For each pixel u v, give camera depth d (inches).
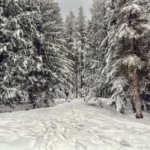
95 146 319.0
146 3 768.9
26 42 722.8
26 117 553.3
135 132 422.3
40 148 304.3
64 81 1069.1
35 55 824.3
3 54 690.8
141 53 679.7
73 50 1565.0
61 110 703.1
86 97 908.6
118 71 696.4
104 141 346.0
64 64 1124.5
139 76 690.8
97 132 404.2
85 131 408.5
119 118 600.4
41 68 801.6
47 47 887.1
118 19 682.2
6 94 650.8
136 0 639.1
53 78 889.5
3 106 675.4
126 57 642.2
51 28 959.0
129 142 347.9
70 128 431.5
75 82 1606.8
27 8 844.0
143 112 735.7
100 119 551.2
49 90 892.0
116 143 338.6
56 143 326.6
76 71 1587.1
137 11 628.1
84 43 1521.9
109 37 723.4
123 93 686.5
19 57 690.8
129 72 656.4
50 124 463.8
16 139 336.8
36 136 359.6
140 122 577.3
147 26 616.4
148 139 373.4
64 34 1445.6
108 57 716.0
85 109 736.3
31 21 770.2
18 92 669.9
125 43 681.6
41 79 848.3
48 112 656.4
